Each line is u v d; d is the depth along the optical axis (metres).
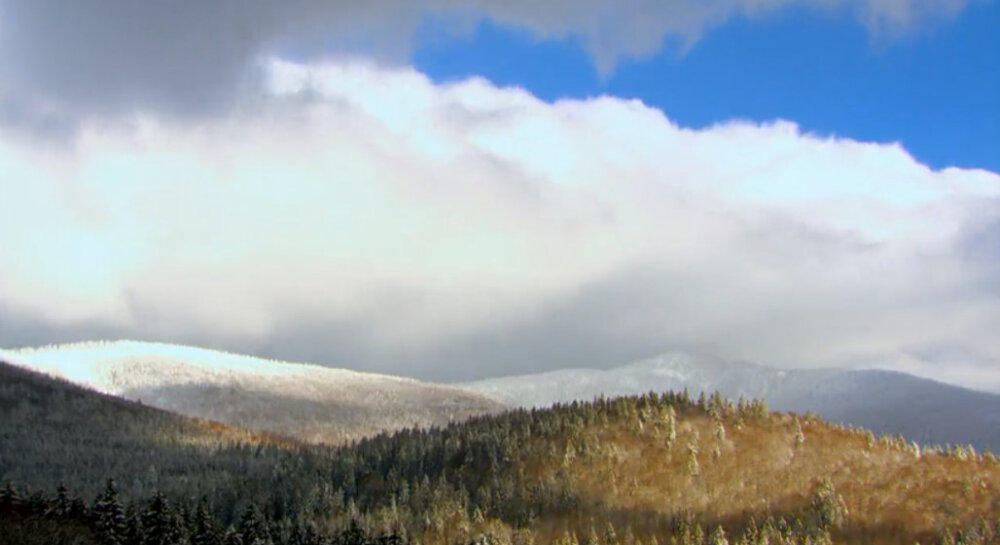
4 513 177.62
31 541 166.12
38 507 184.38
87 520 184.38
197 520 193.75
